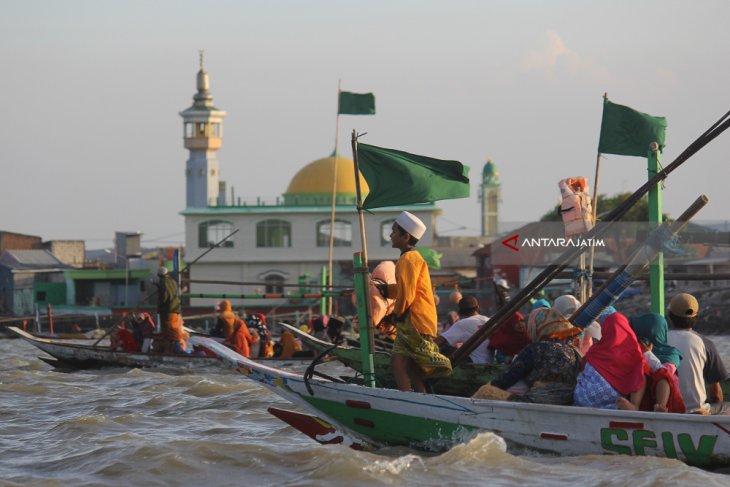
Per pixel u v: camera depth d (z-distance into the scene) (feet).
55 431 98.43
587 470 73.10
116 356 178.70
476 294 358.23
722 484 67.97
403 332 84.38
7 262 645.51
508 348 100.27
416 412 82.94
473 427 80.94
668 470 70.69
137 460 79.15
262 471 76.18
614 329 78.59
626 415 75.15
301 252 563.07
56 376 162.50
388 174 91.30
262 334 189.37
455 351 93.15
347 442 88.43
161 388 139.44
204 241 568.00
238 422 104.68
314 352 190.70
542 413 77.77
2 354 252.62
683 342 83.92
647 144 123.24
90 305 590.55
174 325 184.85
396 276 83.76
